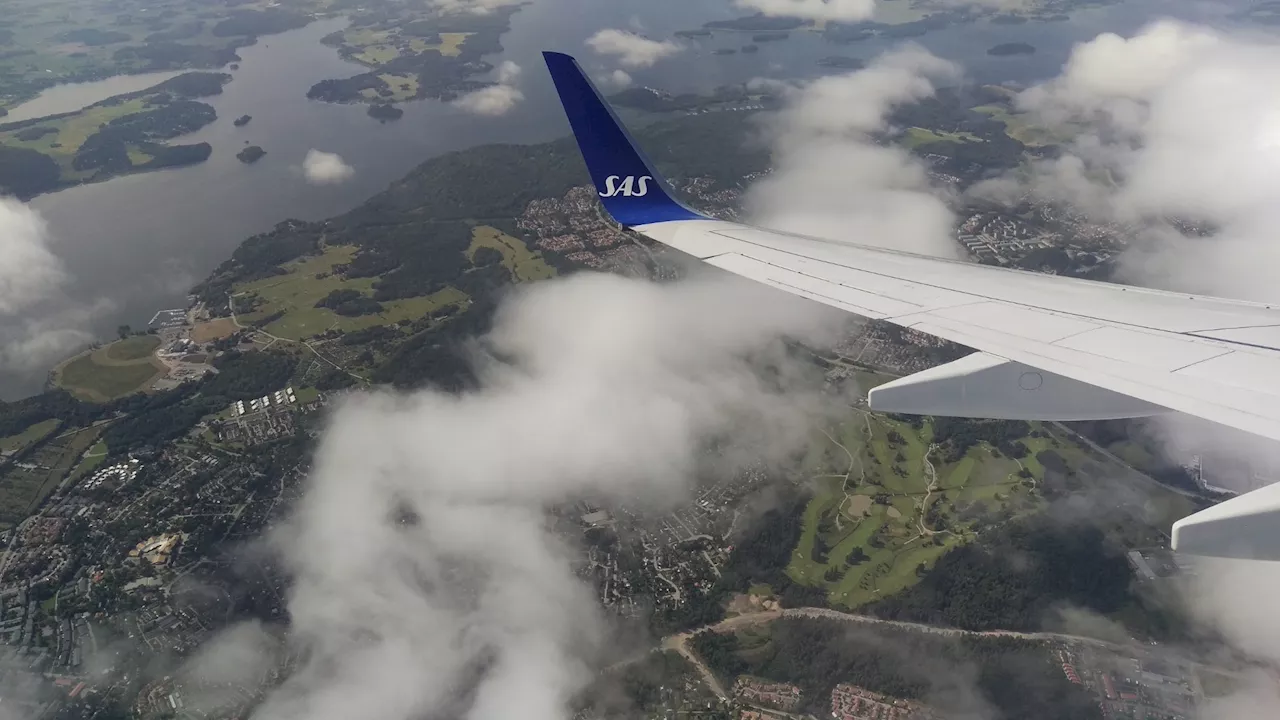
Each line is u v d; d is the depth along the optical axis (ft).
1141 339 32.04
